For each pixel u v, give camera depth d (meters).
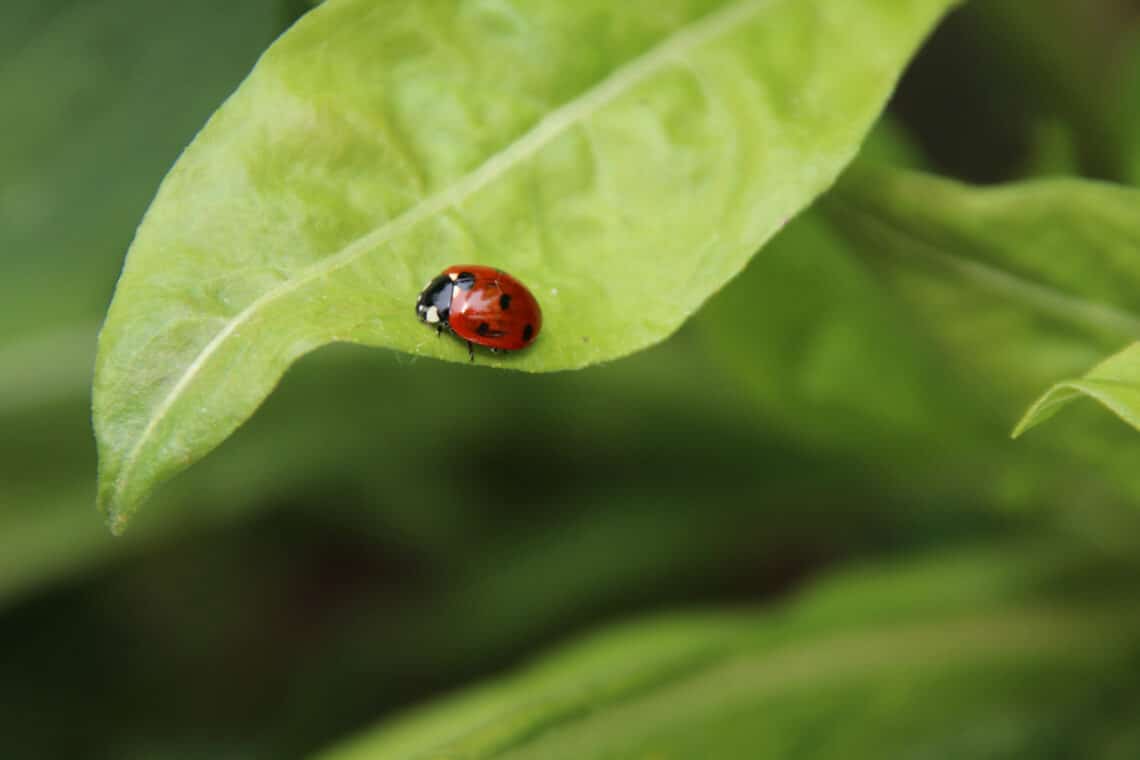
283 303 0.21
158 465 0.21
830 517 0.37
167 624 0.38
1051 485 0.27
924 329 0.25
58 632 0.37
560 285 0.22
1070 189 0.23
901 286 0.24
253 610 0.39
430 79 0.22
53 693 0.36
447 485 0.36
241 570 0.39
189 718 0.37
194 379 0.21
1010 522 0.31
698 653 0.26
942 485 0.28
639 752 0.25
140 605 0.38
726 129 0.22
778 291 0.26
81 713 0.36
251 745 0.36
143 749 0.36
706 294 0.22
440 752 0.24
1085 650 0.27
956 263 0.24
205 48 0.27
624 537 0.35
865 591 0.27
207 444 0.21
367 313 0.21
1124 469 0.25
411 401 0.33
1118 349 0.24
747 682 0.26
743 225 0.22
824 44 0.23
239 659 0.38
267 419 0.32
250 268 0.21
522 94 0.22
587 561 0.35
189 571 0.39
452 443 0.34
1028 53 0.28
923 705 0.26
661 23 0.23
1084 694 0.26
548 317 0.22
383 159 0.22
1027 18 0.28
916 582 0.27
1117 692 0.26
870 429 0.27
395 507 0.36
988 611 0.27
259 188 0.21
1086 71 0.28
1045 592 0.27
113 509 0.21
